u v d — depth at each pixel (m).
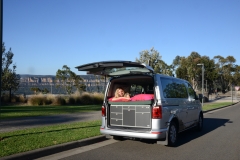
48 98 24.16
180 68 44.03
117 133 7.64
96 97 25.97
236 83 71.50
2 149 6.52
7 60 25.39
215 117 16.91
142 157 6.75
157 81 7.55
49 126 10.31
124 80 8.34
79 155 6.87
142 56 27.77
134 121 7.55
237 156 6.93
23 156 6.21
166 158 6.68
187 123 9.27
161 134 7.19
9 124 10.91
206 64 44.50
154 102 7.28
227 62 70.94
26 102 25.17
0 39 7.11
